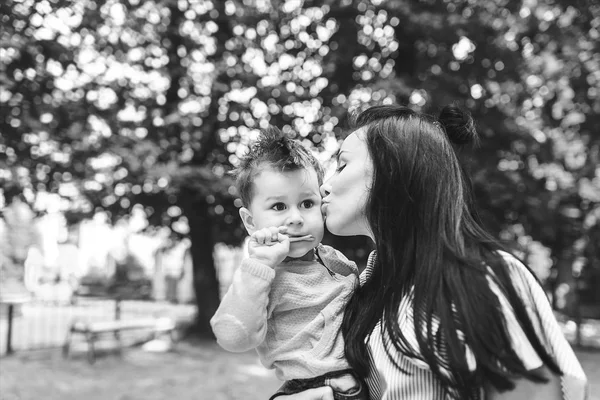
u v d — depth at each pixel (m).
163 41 11.00
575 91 11.64
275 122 10.64
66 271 22.09
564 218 12.16
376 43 10.67
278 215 1.60
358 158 1.53
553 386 1.19
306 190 1.62
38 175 9.98
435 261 1.27
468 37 10.00
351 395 1.48
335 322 1.55
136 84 10.74
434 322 1.23
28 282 21.00
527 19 11.05
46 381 7.71
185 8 10.94
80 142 9.75
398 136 1.44
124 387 7.53
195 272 12.77
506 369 1.14
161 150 10.12
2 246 24.98
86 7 8.05
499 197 9.74
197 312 12.72
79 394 7.05
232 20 11.04
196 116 10.70
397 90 9.33
